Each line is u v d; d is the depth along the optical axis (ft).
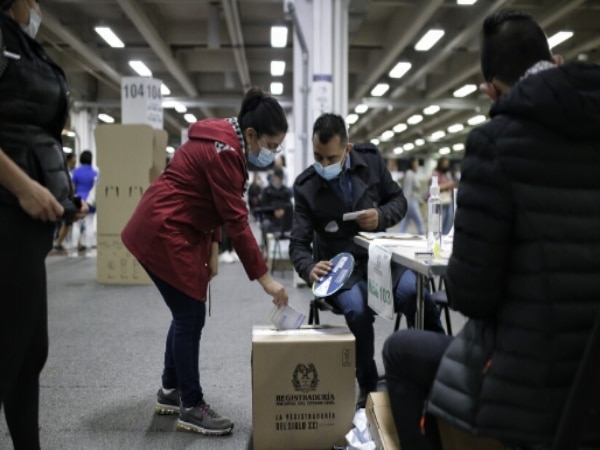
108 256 15.87
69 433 5.94
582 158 2.96
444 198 19.72
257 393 5.34
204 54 32.42
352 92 38.96
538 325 2.86
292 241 6.68
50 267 19.56
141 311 12.23
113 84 34.88
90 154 23.79
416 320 5.50
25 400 3.97
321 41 15.21
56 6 22.59
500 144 2.94
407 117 51.60
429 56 29.14
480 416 3.00
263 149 5.73
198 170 5.62
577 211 2.92
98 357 8.75
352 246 6.79
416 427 3.76
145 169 15.62
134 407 6.70
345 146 6.48
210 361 8.57
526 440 2.85
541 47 3.36
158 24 25.30
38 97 3.54
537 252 2.87
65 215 3.84
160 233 5.63
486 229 2.97
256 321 11.35
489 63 3.50
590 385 2.47
